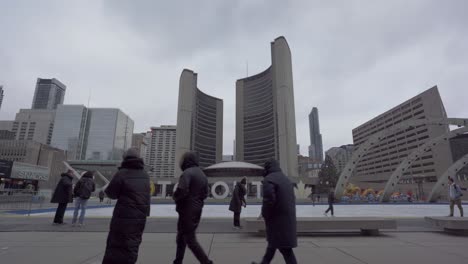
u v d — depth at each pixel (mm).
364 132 140875
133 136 187375
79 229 8461
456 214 17797
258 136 118688
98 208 22453
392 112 118750
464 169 89688
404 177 102938
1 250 5719
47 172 46344
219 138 129250
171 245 6383
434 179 91438
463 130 41500
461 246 6367
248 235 7922
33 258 5047
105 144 151750
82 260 4914
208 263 4020
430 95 96938
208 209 24203
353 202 41344
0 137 137125
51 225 9219
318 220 7879
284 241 3770
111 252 3387
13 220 10680
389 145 120438
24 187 40469
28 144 86688
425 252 5715
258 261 4945
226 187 43156
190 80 100312
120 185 3621
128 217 3486
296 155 85375
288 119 85125
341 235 7992
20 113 168250
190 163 4574
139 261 4938
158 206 29406
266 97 117875
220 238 7438
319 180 80375
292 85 92125
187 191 4078
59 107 155625
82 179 9320
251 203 36781
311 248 6117
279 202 3930
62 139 149750
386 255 5438
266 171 4414
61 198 9375
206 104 126438
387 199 42531
